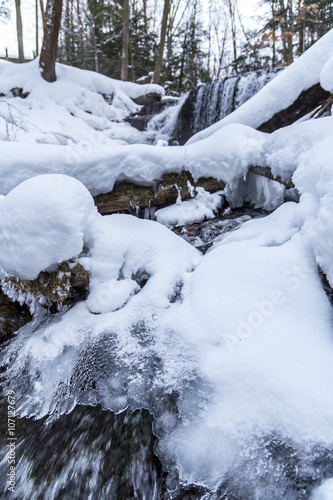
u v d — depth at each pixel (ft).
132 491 4.79
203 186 13.43
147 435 5.38
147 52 57.57
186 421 5.30
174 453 4.99
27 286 7.91
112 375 6.24
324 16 50.14
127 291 7.89
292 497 4.03
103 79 35.58
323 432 4.44
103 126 30.50
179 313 7.04
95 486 4.90
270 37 46.29
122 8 37.88
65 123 27.14
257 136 12.05
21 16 47.03
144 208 13.28
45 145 11.37
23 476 5.11
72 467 5.16
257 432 4.74
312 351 5.39
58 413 6.11
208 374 5.65
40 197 6.64
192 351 6.18
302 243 7.22
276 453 4.45
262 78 25.09
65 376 6.64
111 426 5.63
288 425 4.65
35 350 7.40
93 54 51.72
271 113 14.46
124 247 8.39
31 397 6.59
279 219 8.96
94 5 35.60
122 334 6.94
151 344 6.62
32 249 6.64
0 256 7.01
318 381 4.93
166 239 9.48
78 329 7.35
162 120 33.37
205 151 13.00
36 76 30.12
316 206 7.61
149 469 4.98
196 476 4.66
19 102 27.81
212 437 4.94
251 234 9.59
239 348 5.77
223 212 13.74
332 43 12.89
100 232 8.21
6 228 6.83
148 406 5.73
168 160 12.75
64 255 6.89
